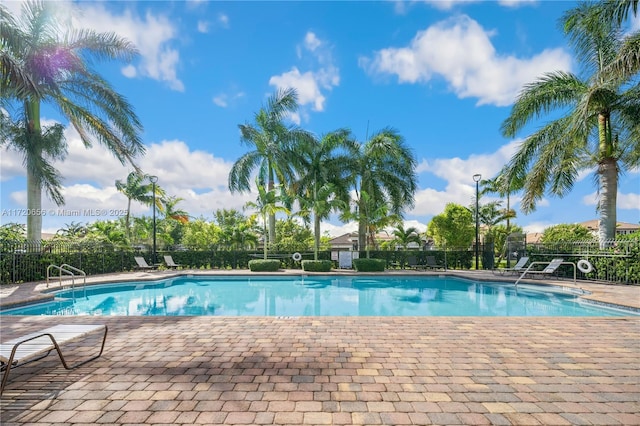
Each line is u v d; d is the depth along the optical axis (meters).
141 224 31.25
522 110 13.43
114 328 5.32
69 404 2.84
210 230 30.55
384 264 16.61
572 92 12.84
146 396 2.98
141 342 4.56
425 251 19.11
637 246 10.82
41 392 3.06
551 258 13.69
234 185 19.95
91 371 3.54
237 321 5.80
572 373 3.52
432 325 5.54
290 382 3.27
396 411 2.72
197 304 9.72
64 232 26.53
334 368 3.64
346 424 2.53
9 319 5.98
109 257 15.41
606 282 11.45
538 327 5.40
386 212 17.98
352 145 19.95
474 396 2.99
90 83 13.83
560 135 12.88
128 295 11.27
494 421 2.59
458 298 10.57
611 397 2.99
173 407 2.77
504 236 27.31
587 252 12.44
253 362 3.82
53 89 12.61
